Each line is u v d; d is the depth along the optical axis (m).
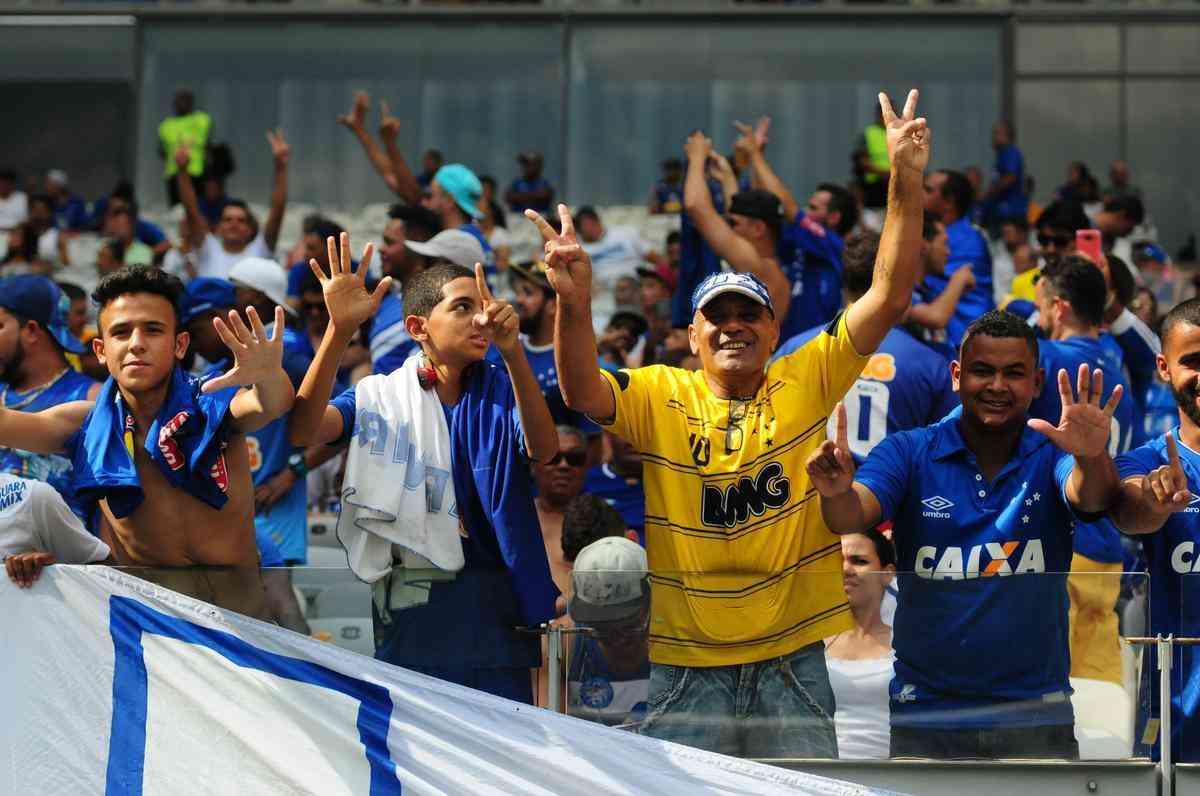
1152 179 54.19
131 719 14.19
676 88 52.81
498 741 14.00
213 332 18.91
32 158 54.88
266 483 18.98
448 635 14.23
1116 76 54.09
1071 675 13.88
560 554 17.53
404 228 22.14
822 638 14.03
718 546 14.12
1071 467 14.07
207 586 14.29
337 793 13.96
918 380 18.11
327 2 54.38
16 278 17.22
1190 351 14.81
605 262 42.25
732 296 14.30
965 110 53.28
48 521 14.42
